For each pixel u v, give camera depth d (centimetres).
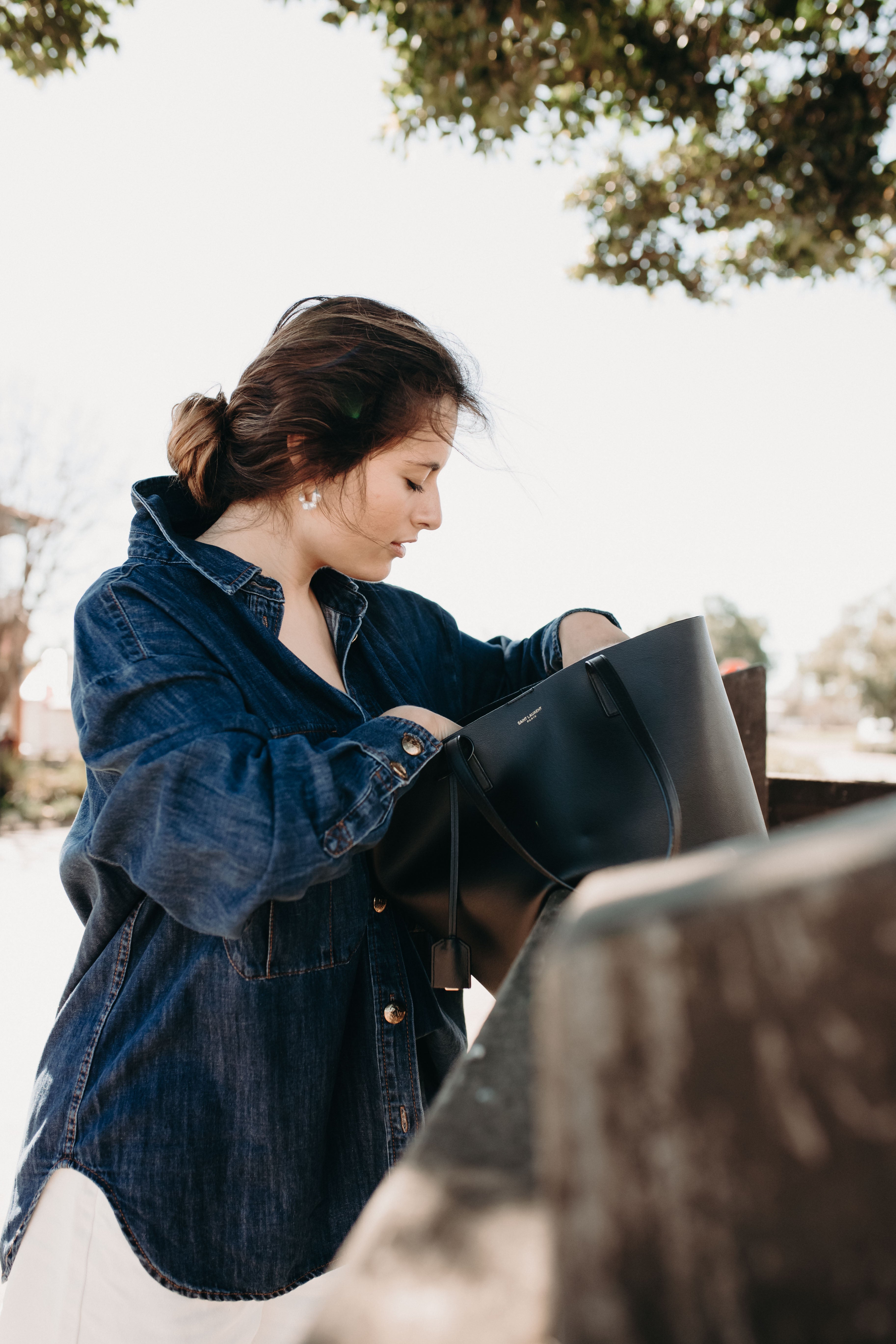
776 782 225
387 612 125
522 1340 25
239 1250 85
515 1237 30
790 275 540
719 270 552
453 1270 28
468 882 94
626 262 550
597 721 88
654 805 86
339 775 82
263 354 104
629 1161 23
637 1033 23
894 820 24
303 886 77
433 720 91
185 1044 88
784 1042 22
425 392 98
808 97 419
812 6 390
